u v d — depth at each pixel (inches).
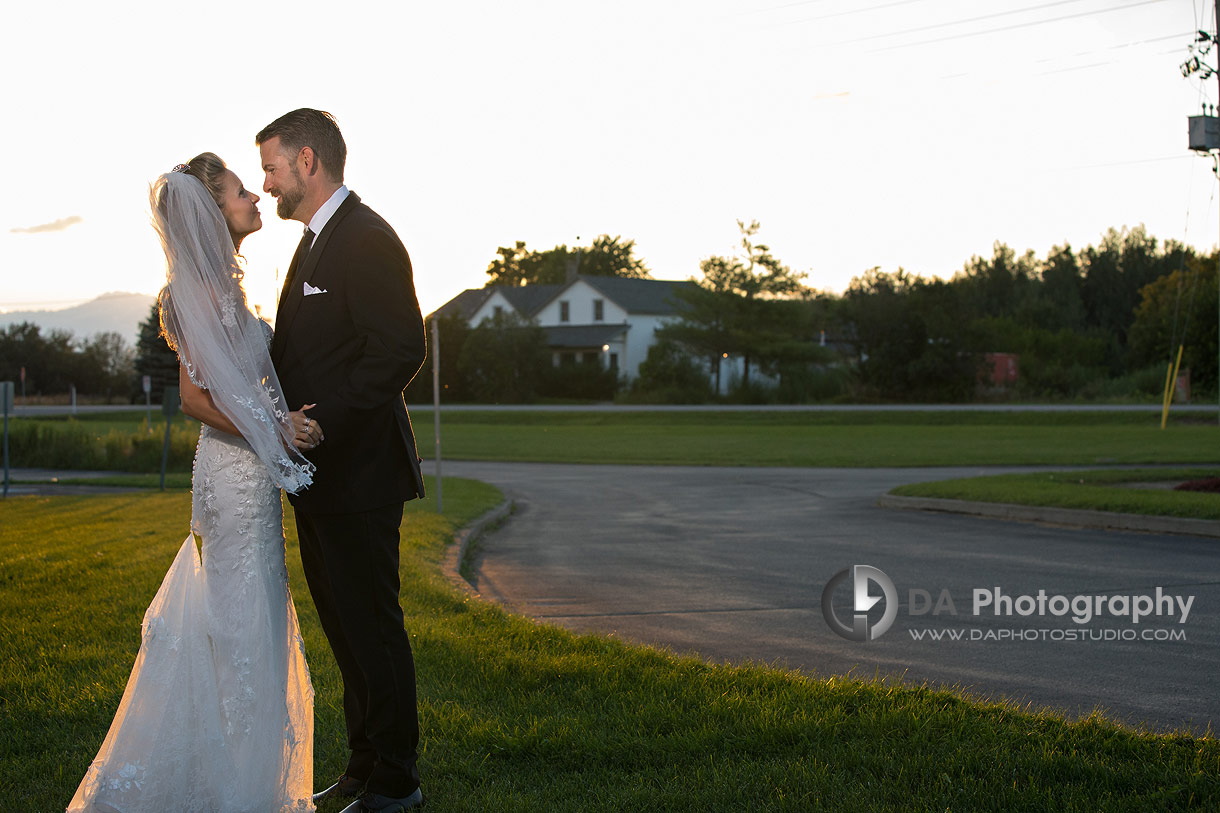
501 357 2353.6
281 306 131.1
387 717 126.3
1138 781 131.0
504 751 146.8
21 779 135.9
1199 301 2166.6
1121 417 1620.3
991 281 3331.7
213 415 117.2
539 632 225.1
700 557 403.5
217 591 118.0
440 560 351.6
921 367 2127.2
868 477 832.3
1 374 2635.3
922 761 138.9
